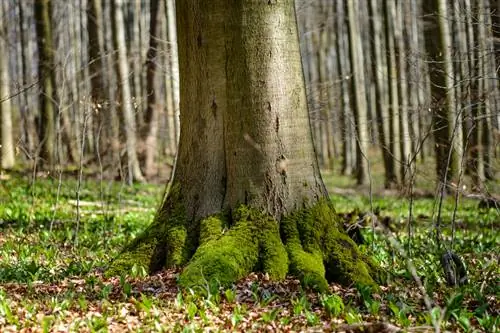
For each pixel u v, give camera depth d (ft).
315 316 21.04
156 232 24.50
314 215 24.02
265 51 24.04
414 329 20.21
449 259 23.67
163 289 22.82
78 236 29.81
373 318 21.21
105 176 50.65
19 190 39.37
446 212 37.60
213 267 22.85
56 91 47.52
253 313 21.36
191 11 24.61
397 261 26.13
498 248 27.86
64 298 22.20
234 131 24.16
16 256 26.94
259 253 23.49
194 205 24.50
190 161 24.77
